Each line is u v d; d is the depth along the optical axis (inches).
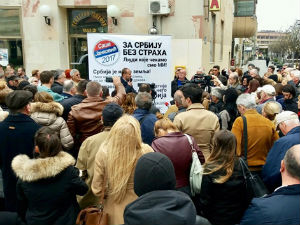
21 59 378.0
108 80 188.7
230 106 168.4
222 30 562.6
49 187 84.7
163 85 213.5
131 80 196.4
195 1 347.6
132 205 54.5
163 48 208.8
